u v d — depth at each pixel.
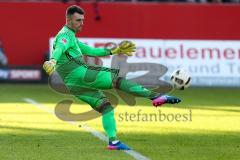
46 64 30.00
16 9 91.00
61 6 91.88
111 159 29.72
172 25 93.62
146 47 88.25
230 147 34.03
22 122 44.56
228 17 94.31
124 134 38.84
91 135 38.12
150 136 38.12
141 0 100.69
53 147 33.31
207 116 50.38
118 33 92.62
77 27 32.34
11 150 32.16
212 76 89.44
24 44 91.00
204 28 94.00
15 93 72.12
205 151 32.53
